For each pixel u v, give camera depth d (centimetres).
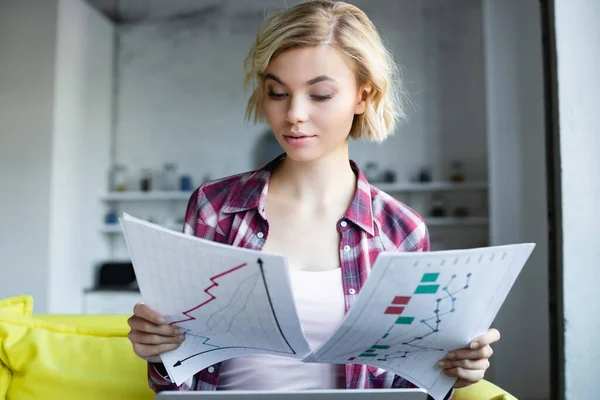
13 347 127
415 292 70
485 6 393
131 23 533
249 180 104
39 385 123
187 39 528
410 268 68
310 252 98
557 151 190
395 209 106
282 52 88
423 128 488
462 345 80
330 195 101
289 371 94
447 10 491
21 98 429
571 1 192
